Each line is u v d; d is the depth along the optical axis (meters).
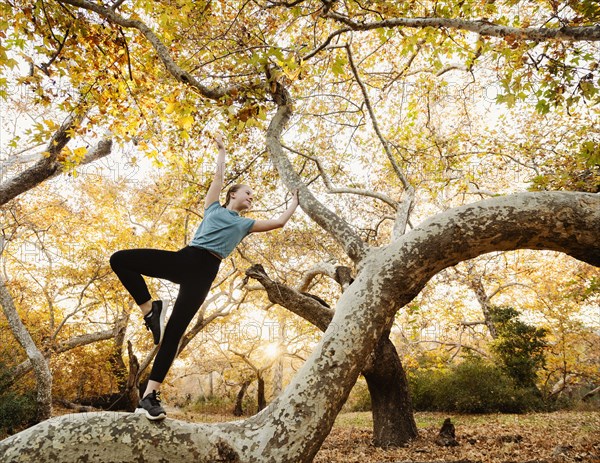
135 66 5.95
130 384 14.73
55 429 2.50
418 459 7.62
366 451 8.52
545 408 15.88
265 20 6.10
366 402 20.59
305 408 2.78
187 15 5.64
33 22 5.14
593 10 4.31
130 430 2.56
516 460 7.18
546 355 17.19
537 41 4.62
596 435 8.93
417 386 17.89
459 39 6.52
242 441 2.69
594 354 17.89
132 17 5.99
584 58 4.85
